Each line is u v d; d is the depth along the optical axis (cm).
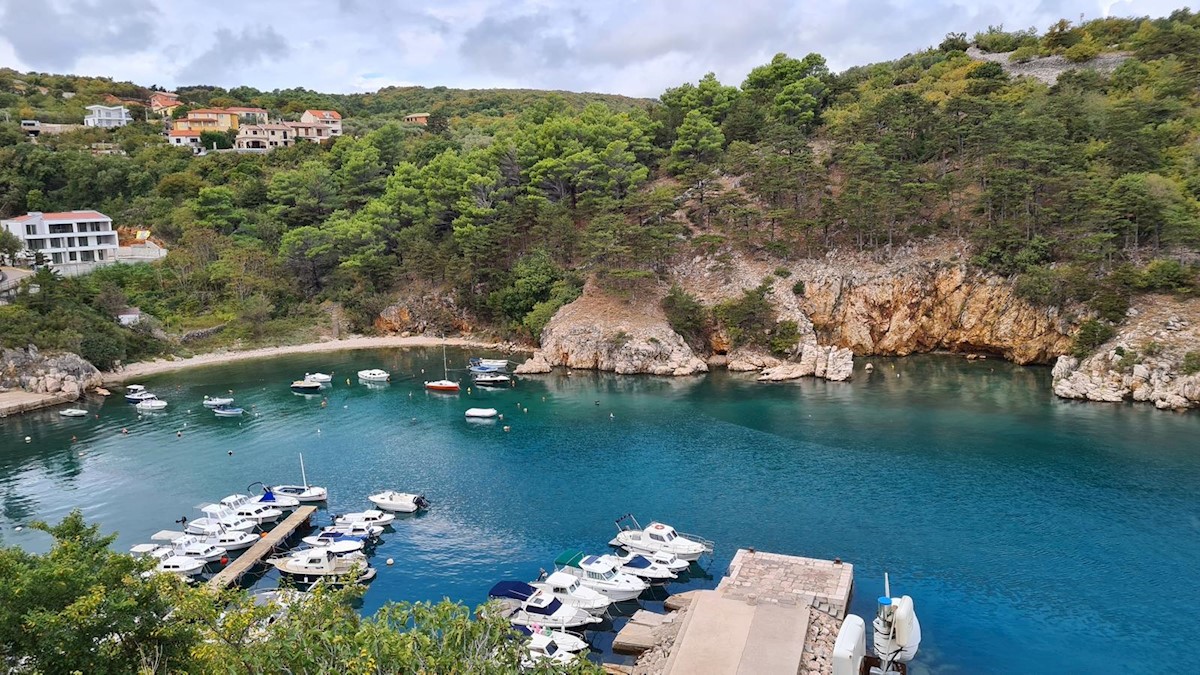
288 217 18750
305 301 17450
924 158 15525
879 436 9294
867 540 6556
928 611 5472
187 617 3166
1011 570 6009
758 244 14962
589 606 5519
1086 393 10556
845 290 13800
